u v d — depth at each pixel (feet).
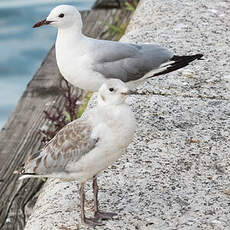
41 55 73.72
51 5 81.35
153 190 29.99
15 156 44.06
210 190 29.94
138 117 36.52
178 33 46.11
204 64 42.06
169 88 39.68
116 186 30.35
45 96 51.13
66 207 29.17
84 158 26.84
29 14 80.12
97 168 27.22
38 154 28.37
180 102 38.14
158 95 39.01
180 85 39.93
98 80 36.17
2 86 69.46
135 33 46.37
